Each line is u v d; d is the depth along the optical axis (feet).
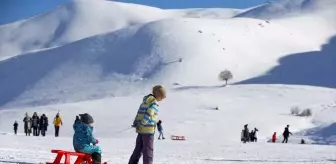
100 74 597.93
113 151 68.39
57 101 525.75
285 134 162.20
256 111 307.37
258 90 382.42
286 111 311.06
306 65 588.50
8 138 93.25
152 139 36.99
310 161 64.75
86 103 347.77
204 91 383.86
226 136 244.22
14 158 46.34
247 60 622.54
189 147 91.86
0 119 313.53
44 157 49.42
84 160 37.81
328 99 355.56
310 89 389.60
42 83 599.16
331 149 96.02
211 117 284.82
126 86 542.98
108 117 293.84
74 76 604.08
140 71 583.17
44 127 127.75
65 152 37.17
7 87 611.06
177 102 333.83
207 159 61.57
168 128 252.62
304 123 280.31
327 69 575.79
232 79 561.02
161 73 568.00
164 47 622.13
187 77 561.02
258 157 69.82
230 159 63.57
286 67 587.68
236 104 329.31
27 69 647.97
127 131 239.50
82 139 37.81
